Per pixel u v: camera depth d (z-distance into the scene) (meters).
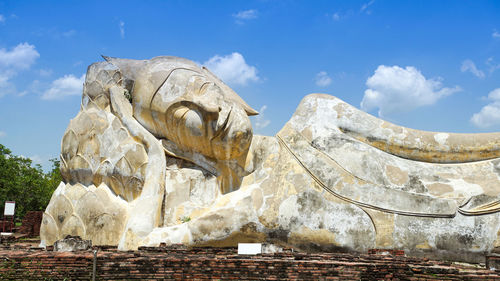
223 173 17.09
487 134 16.52
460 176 15.94
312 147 16.64
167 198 17.00
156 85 16.91
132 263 11.18
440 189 15.59
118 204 16.66
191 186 17.16
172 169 17.33
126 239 15.52
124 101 17.62
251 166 16.84
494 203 15.12
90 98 17.88
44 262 11.20
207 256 12.52
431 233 15.08
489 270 11.91
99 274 11.07
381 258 12.98
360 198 15.64
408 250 15.10
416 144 16.52
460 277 10.52
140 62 18.03
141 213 15.95
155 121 17.08
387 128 16.77
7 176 36.88
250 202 16.05
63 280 11.08
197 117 16.36
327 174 16.02
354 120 16.92
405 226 15.23
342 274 10.72
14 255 11.55
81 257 11.21
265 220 15.80
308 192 15.89
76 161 17.31
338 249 15.42
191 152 17.27
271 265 10.98
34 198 38.03
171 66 17.16
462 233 14.95
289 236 15.69
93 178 17.19
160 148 16.86
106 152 17.19
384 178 15.91
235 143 16.45
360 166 16.09
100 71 17.89
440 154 16.45
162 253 13.69
